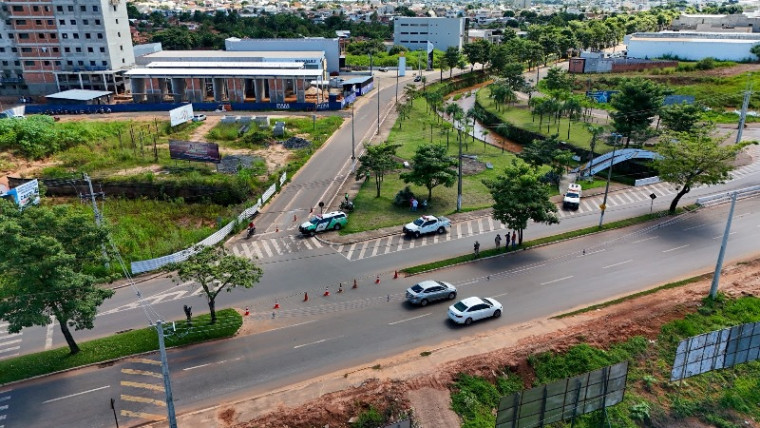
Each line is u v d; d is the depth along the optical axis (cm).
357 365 3681
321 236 5784
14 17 12006
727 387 3553
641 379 3591
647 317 4134
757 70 13250
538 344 3800
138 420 3186
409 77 15500
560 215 6312
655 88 8100
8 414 3225
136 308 4428
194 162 7756
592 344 3838
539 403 3027
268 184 7019
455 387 3412
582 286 4716
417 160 6494
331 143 9212
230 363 3709
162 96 12081
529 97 11919
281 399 3312
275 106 11538
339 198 6825
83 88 12444
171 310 4388
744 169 7681
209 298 4056
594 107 11456
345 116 11106
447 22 18988
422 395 3334
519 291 4653
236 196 6719
